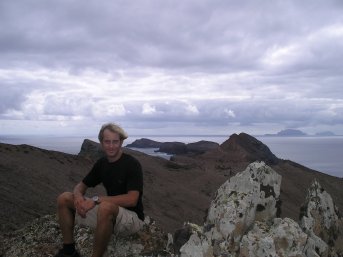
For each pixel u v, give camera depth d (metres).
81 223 2.20
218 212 2.18
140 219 2.26
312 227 2.29
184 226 2.33
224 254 2.04
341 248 2.37
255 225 2.17
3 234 2.73
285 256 2.00
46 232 2.52
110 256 2.22
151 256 2.20
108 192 2.20
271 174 2.33
